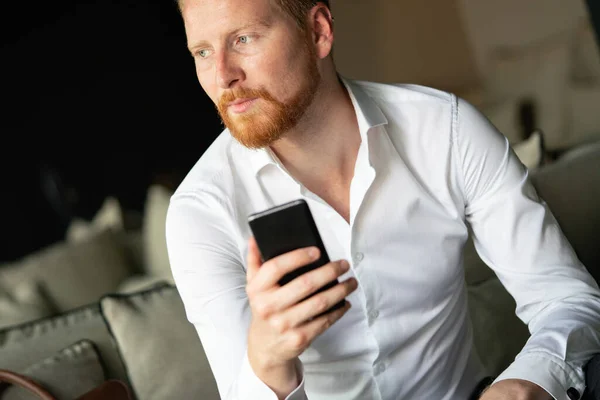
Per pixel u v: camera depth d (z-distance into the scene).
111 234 2.64
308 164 1.22
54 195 5.12
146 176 5.26
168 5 5.19
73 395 1.46
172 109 5.26
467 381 1.33
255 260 0.93
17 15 4.98
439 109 1.27
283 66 1.10
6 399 1.42
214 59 1.11
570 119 3.78
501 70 4.12
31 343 1.55
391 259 1.23
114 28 5.13
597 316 1.21
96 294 2.46
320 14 1.17
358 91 1.25
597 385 1.14
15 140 5.05
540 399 1.13
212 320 1.17
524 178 1.27
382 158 1.23
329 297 0.90
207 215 1.20
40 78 5.05
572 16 3.69
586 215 1.82
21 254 5.09
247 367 1.01
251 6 1.07
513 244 1.26
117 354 1.57
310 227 0.91
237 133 1.12
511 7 3.98
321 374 1.24
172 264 1.21
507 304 1.67
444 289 1.27
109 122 5.19
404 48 4.53
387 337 1.22
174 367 1.52
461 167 1.25
